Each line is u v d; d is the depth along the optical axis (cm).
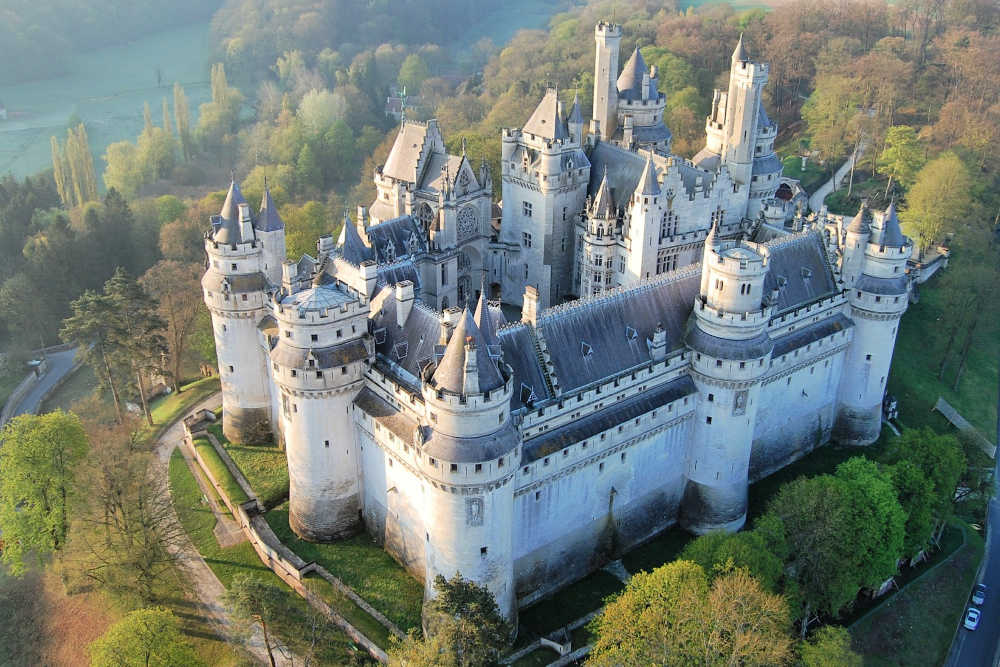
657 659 8800
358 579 10531
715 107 15988
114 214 19725
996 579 12475
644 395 10756
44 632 10919
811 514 10650
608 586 10856
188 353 16488
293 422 10606
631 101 16425
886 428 14088
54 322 18425
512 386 9150
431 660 8200
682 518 11750
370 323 10712
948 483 12044
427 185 14700
